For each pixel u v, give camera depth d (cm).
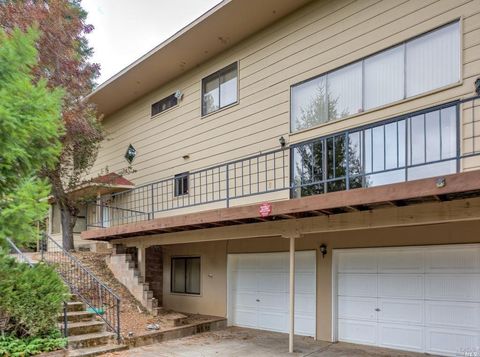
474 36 657
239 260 1091
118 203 1453
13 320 641
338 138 822
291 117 922
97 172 1583
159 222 932
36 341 638
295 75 923
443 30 696
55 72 1148
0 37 484
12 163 472
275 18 969
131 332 816
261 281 1027
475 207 543
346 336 849
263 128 980
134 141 1420
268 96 977
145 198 1339
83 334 754
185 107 1220
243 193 1000
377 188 567
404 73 741
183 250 1234
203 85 1169
